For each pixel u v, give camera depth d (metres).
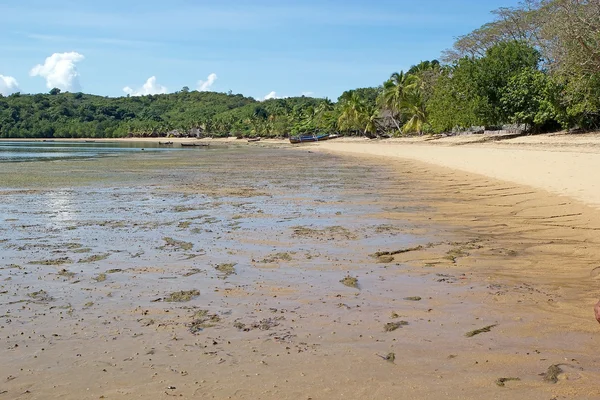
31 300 5.71
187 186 17.92
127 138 149.62
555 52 30.41
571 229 9.17
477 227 9.79
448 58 54.16
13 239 8.98
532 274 6.57
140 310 5.36
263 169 26.86
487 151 32.12
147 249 8.16
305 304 5.50
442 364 4.05
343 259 7.43
